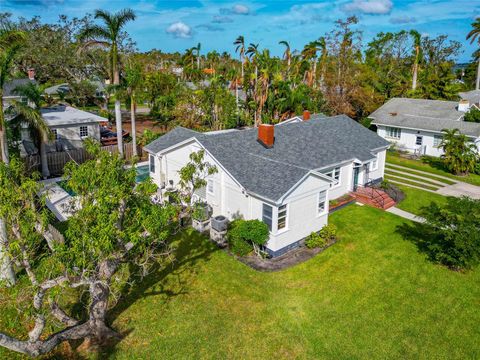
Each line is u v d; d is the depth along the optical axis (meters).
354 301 16.59
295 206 20.36
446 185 32.75
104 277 12.66
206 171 23.61
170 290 17.17
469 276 18.55
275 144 26.67
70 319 13.37
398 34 77.12
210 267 18.98
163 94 60.72
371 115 48.53
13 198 11.56
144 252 14.93
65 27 59.41
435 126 41.56
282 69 62.53
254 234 19.36
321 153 26.94
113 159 12.89
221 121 46.28
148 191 13.09
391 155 42.66
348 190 28.77
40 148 30.73
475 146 35.69
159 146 28.97
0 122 20.56
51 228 19.27
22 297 11.62
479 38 69.25
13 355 13.66
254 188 20.44
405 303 16.52
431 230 23.20
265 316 15.57
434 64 85.94
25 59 56.03
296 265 19.31
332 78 54.69
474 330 14.98
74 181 11.98
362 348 14.02
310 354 13.72
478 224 18.70
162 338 14.31
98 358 13.34
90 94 62.22
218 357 13.52
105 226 10.95
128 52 54.09
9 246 11.85
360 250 20.91
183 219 23.75
